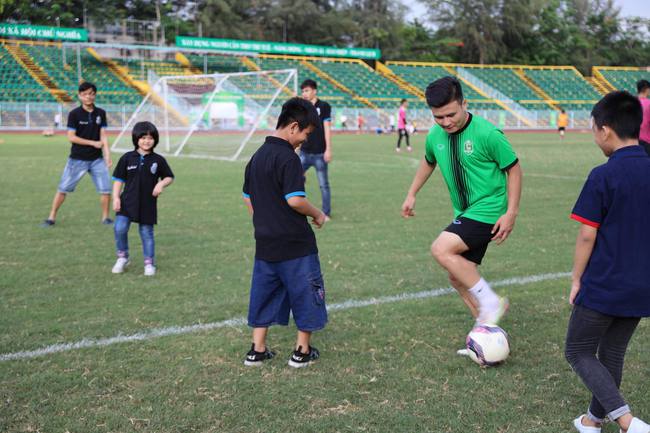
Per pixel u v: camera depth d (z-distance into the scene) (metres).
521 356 4.01
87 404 3.31
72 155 8.23
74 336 4.30
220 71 43.38
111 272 6.03
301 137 3.77
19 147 21.94
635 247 2.71
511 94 50.31
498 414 3.22
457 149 3.91
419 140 30.67
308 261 3.79
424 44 66.44
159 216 9.05
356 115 40.84
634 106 2.76
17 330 4.41
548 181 13.29
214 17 56.81
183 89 25.27
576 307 2.90
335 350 4.11
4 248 6.96
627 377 3.68
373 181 13.33
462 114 3.75
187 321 4.63
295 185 3.65
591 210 2.73
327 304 5.05
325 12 64.06
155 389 3.49
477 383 3.60
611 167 2.73
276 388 3.53
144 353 4.02
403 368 3.81
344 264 6.35
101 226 8.30
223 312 4.84
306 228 3.81
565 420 3.17
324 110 8.66
